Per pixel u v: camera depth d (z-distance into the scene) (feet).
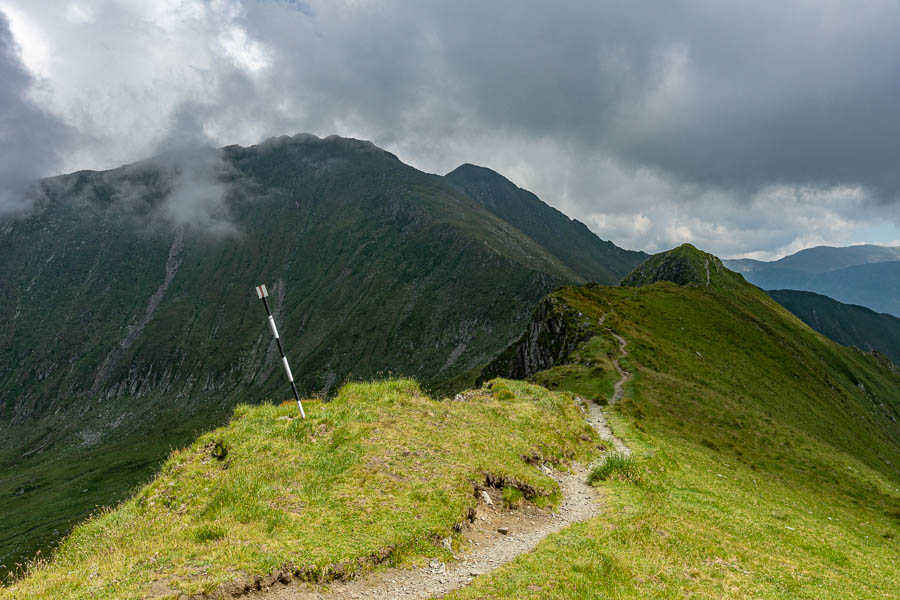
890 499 146.00
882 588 56.08
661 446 112.78
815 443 184.14
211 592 34.09
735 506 78.84
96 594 33.19
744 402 225.97
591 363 207.92
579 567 41.70
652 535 53.42
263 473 53.26
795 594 46.34
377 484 52.85
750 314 478.59
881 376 572.92
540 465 74.64
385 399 79.36
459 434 72.64
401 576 39.81
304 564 38.17
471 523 51.31
